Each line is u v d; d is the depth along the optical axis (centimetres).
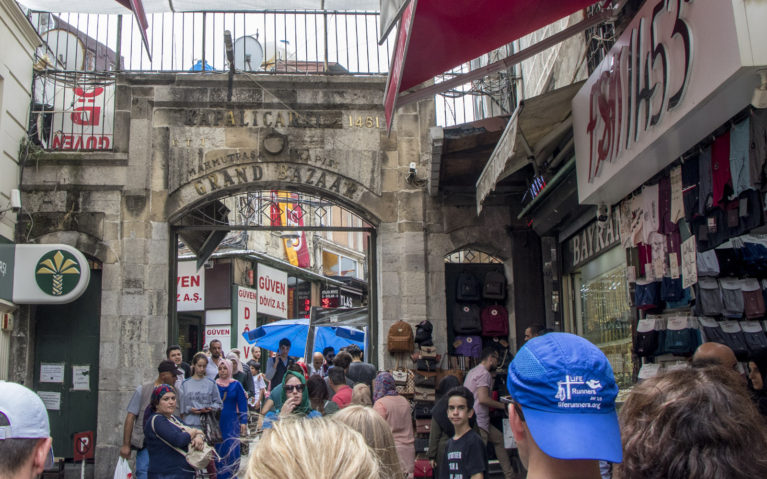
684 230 643
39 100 1280
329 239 3375
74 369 1221
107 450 1155
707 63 477
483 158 1091
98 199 1228
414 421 1061
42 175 1227
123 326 1194
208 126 1256
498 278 1220
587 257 1030
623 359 890
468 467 572
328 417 159
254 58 1321
